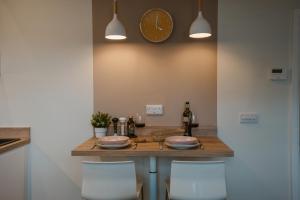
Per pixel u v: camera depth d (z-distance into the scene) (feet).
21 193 8.20
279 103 8.39
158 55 8.45
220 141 7.66
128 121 8.28
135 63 8.49
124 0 8.41
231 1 8.32
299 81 8.27
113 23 7.25
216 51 8.39
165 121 8.52
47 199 8.71
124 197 6.02
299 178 8.31
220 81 8.41
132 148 6.78
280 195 8.46
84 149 6.66
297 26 8.22
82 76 8.56
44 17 8.54
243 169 8.49
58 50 8.56
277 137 8.43
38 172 8.73
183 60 8.43
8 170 7.39
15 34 8.59
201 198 5.92
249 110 8.43
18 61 8.61
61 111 8.63
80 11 8.49
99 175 5.99
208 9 8.35
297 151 8.31
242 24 8.35
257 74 8.38
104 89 8.55
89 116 8.59
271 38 8.33
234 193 8.53
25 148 8.42
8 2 8.55
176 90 8.47
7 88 8.66
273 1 8.29
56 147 8.68
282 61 8.34
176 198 5.97
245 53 8.36
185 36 8.39
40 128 8.66
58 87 8.60
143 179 8.59
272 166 8.46
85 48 8.53
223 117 8.45
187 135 8.04
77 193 8.71
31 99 8.65
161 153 6.54
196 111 8.46
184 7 8.34
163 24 8.32
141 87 8.50
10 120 8.68
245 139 8.46
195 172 5.90
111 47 8.49
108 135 8.42
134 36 8.45
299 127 8.30
